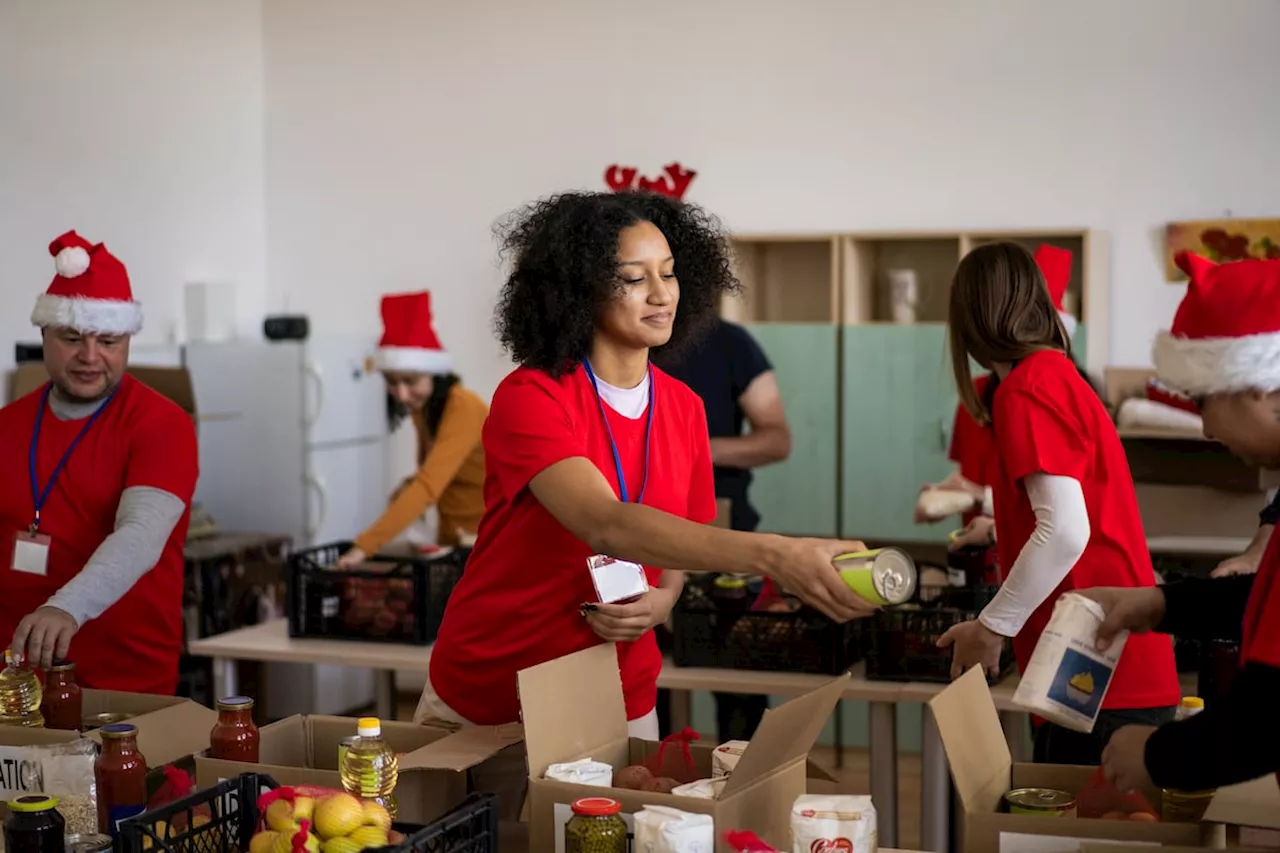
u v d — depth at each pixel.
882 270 5.79
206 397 5.86
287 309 6.64
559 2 6.14
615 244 2.13
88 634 2.89
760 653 3.26
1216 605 1.83
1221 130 5.29
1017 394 2.41
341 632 3.75
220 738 2.00
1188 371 1.65
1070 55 5.45
